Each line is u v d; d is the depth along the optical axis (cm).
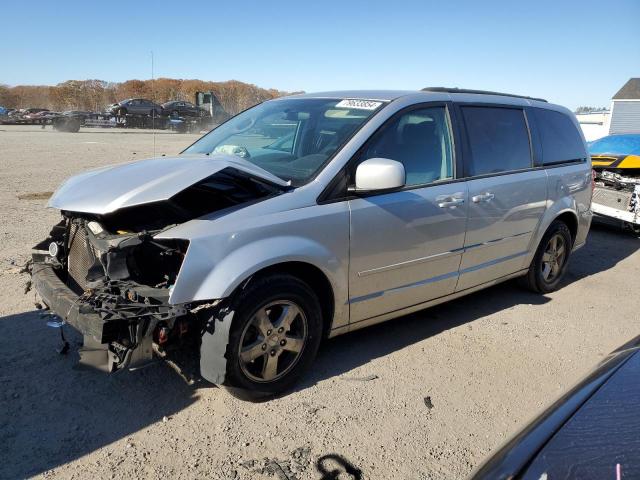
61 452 297
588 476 160
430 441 325
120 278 321
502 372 412
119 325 298
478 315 524
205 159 355
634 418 184
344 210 368
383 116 406
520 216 514
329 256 362
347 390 374
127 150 2011
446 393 378
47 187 1118
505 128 512
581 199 604
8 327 434
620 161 877
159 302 306
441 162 443
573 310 551
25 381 361
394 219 395
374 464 301
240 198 356
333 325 385
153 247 338
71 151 1928
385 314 419
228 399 355
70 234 376
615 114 3741
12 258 610
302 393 367
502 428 342
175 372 383
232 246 322
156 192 315
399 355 430
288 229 343
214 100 3944
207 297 310
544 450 175
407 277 421
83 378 368
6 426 315
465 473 299
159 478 281
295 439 318
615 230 971
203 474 286
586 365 431
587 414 188
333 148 386
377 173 357
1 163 1505
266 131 454
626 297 600
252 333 341
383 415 347
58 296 331
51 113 4206
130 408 340
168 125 3800
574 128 615
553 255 586
